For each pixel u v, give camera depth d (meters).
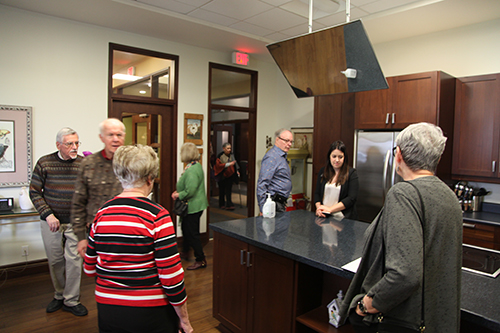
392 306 0.99
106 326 1.21
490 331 1.28
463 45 3.26
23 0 2.85
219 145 8.34
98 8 3.00
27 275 3.23
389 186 3.17
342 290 1.76
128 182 1.23
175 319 1.30
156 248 1.19
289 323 1.74
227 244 2.15
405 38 3.67
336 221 2.34
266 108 5.11
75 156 2.37
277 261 1.79
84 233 1.90
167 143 4.13
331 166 2.68
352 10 2.97
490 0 2.63
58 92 3.30
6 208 2.91
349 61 1.88
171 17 3.19
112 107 3.66
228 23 3.40
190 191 3.18
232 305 2.12
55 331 2.27
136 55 3.96
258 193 2.71
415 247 0.95
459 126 3.20
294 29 3.55
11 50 3.04
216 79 6.28
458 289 1.03
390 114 3.23
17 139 3.10
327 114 3.90
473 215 3.00
